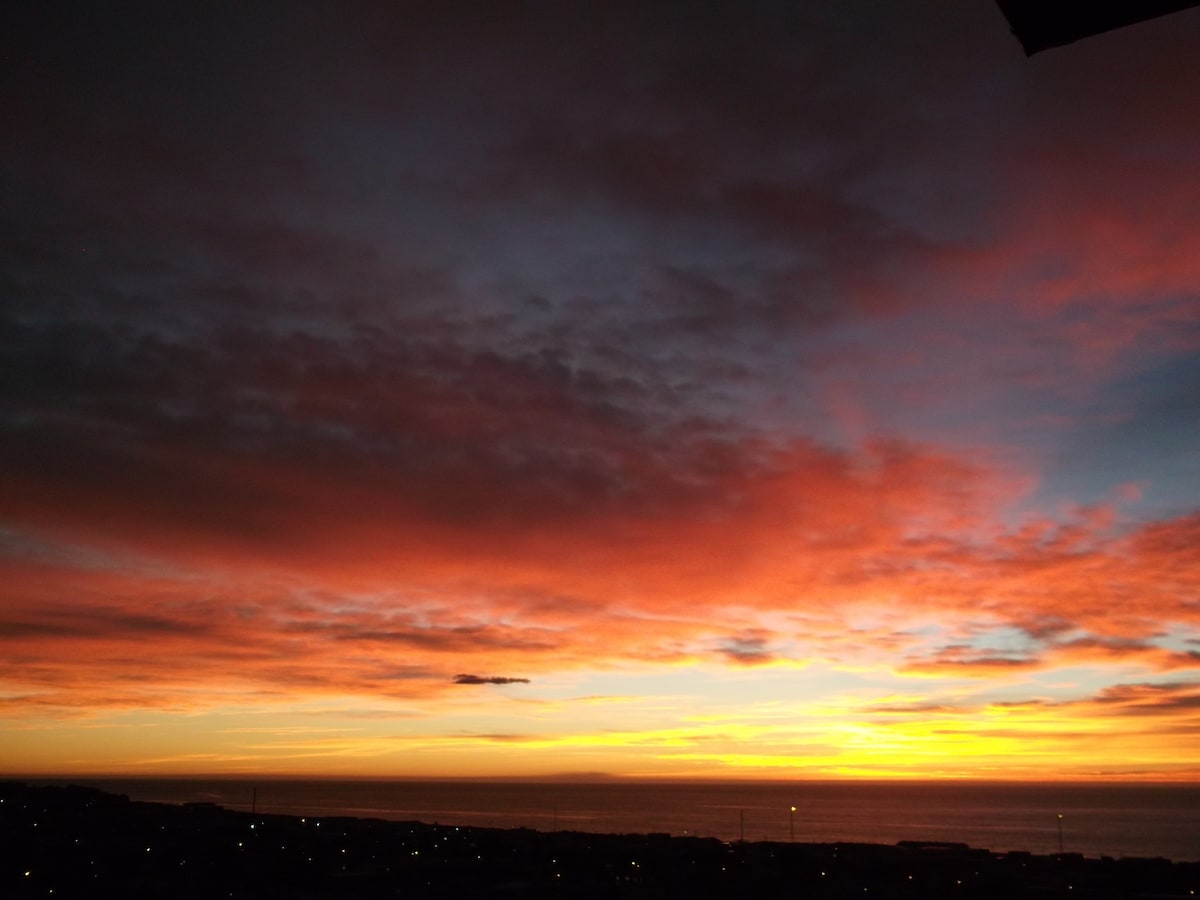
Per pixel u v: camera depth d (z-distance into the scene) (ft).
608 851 258.78
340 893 170.40
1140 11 17.30
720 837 522.47
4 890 165.48
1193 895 170.09
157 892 166.09
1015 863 226.58
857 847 282.56
